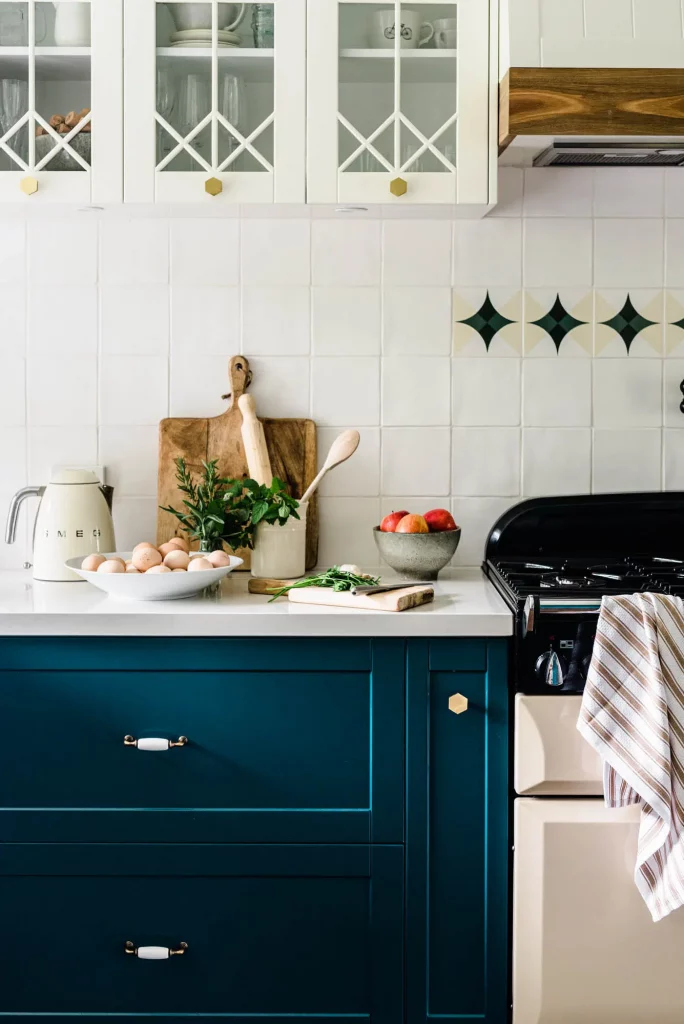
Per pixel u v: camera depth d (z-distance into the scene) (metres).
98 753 1.89
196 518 2.19
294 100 2.09
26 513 2.45
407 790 1.88
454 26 2.11
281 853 1.89
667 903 1.73
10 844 1.89
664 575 2.06
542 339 2.43
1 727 1.88
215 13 2.08
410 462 2.45
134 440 2.44
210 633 1.85
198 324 2.41
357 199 2.10
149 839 1.89
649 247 2.42
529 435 2.45
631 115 2.01
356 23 2.10
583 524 2.38
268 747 1.88
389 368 2.43
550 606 1.82
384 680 1.87
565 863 1.83
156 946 1.90
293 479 2.41
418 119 2.11
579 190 2.40
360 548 2.45
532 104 2.00
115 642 1.87
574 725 1.83
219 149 2.11
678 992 1.84
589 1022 1.85
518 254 2.41
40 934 1.90
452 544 2.22
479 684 1.87
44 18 2.10
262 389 2.43
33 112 2.10
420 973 1.89
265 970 1.91
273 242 2.40
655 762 1.70
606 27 2.02
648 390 2.44
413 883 1.88
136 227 2.39
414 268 2.41
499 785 1.87
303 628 1.85
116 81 2.09
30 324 2.41
